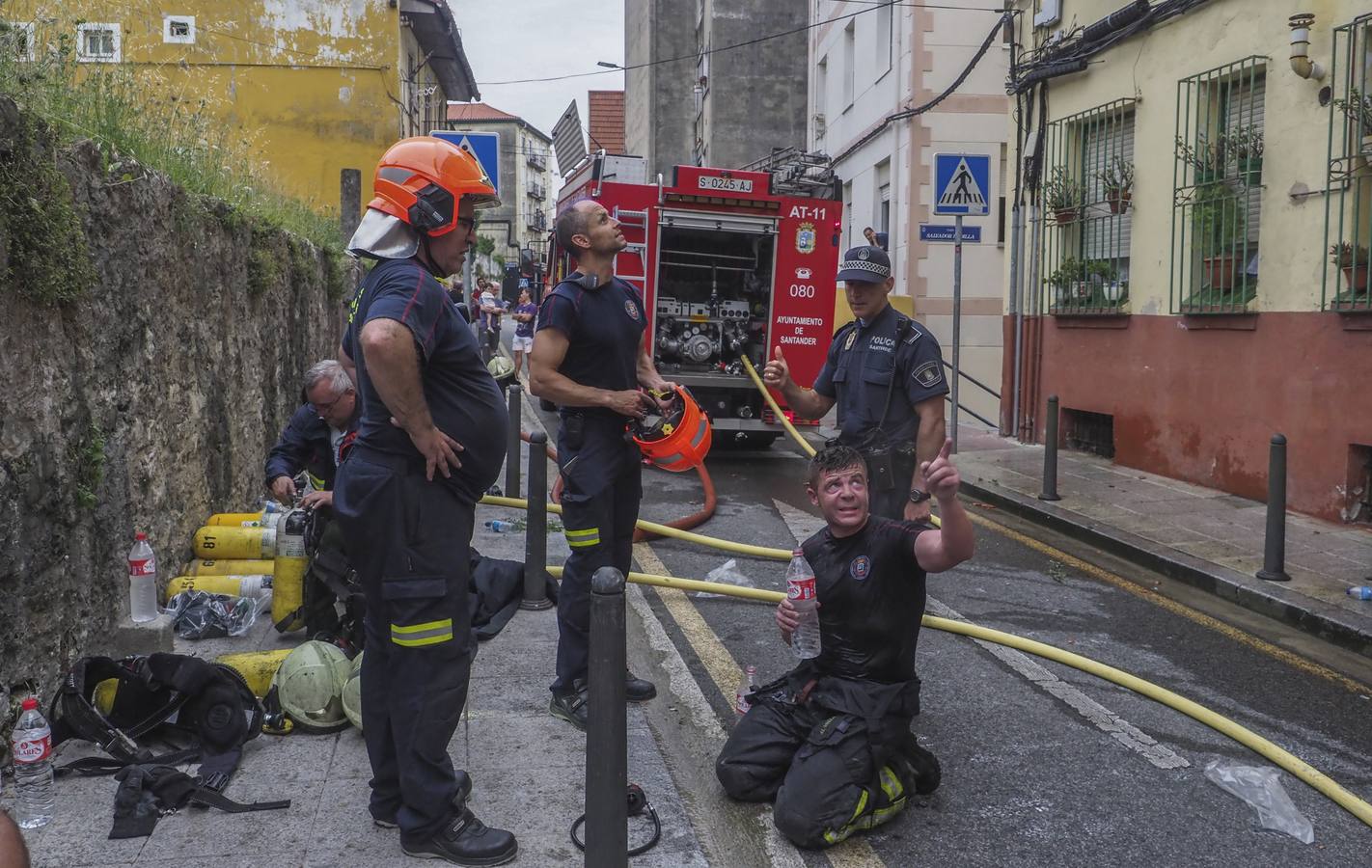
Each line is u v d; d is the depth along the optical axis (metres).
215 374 6.33
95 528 4.41
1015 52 12.75
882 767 3.64
